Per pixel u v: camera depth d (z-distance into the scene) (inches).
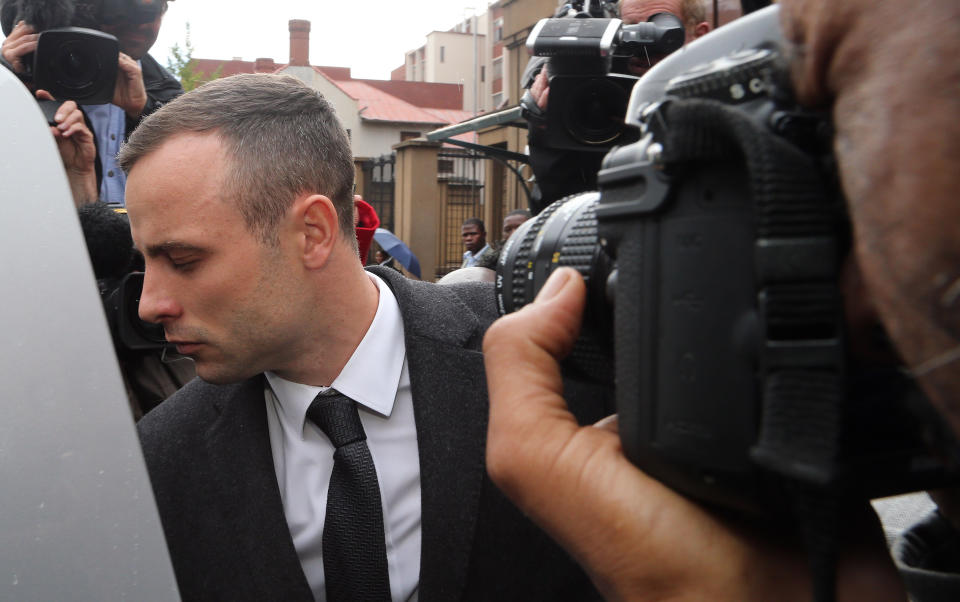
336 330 49.8
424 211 525.3
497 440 28.2
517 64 487.8
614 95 72.3
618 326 26.5
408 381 52.8
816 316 20.3
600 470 26.5
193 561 49.5
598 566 26.6
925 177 15.4
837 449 19.4
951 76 15.2
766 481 22.5
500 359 29.2
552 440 27.3
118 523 39.9
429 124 1382.9
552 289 30.3
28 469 39.0
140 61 102.9
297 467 51.1
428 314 53.3
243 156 44.7
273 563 48.4
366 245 64.9
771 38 24.1
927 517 35.3
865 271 17.6
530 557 50.3
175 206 43.6
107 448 40.8
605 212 26.9
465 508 49.1
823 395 19.9
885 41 16.7
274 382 51.3
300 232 46.6
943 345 15.7
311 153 47.1
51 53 83.0
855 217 17.6
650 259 24.9
